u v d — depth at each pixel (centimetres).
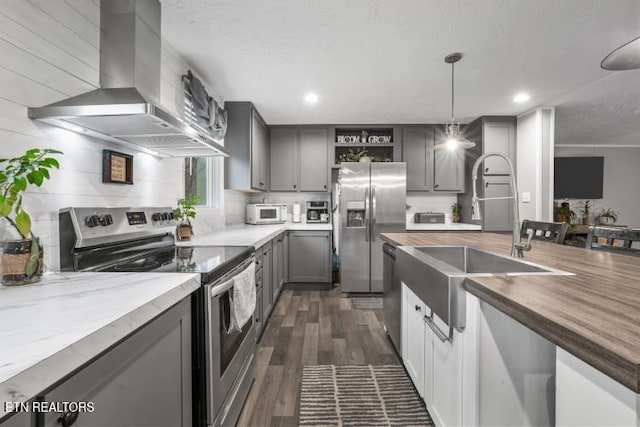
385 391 182
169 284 100
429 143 427
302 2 176
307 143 428
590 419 61
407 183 426
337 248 462
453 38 214
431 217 433
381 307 335
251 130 344
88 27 142
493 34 209
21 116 111
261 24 197
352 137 434
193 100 242
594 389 61
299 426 154
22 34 111
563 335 60
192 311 118
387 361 215
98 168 152
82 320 69
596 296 80
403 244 197
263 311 263
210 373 119
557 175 588
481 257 169
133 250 156
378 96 323
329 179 427
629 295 81
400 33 208
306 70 262
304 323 287
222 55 236
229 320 144
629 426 54
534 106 358
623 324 61
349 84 292
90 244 127
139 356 82
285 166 427
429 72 266
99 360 66
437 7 182
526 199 377
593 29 204
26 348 55
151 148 185
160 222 178
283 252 384
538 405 104
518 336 103
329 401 172
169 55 222
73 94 133
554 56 240
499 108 364
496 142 392
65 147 132
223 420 133
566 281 96
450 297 106
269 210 410
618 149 598
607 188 599
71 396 59
